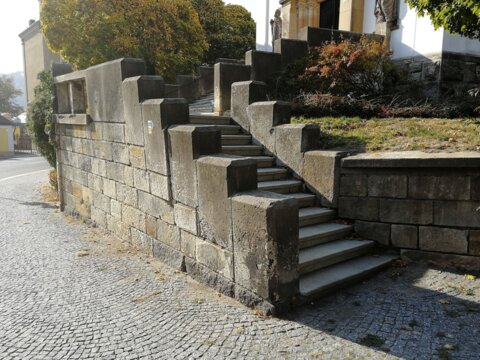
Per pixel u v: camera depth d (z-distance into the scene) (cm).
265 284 400
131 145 622
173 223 545
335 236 544
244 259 423
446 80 961
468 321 379
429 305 414
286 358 333
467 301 418
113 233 732
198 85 1255
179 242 539
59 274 554
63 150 927
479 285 452
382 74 904
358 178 551
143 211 620
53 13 1227
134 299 462
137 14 1336
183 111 545
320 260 483
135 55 1324
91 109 746
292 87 922
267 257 394
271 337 365
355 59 870
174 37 1462
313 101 805
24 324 412
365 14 1207
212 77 1280
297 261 411
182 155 502
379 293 448
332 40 984
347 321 388
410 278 483
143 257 611
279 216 389
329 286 444
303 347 347
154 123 548
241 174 438
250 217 406
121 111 638
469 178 480
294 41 988
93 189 793
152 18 1372
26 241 721
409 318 389
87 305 453
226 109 837
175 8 1441
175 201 534
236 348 351
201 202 479
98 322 412
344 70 873
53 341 378
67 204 950
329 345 348
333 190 570
